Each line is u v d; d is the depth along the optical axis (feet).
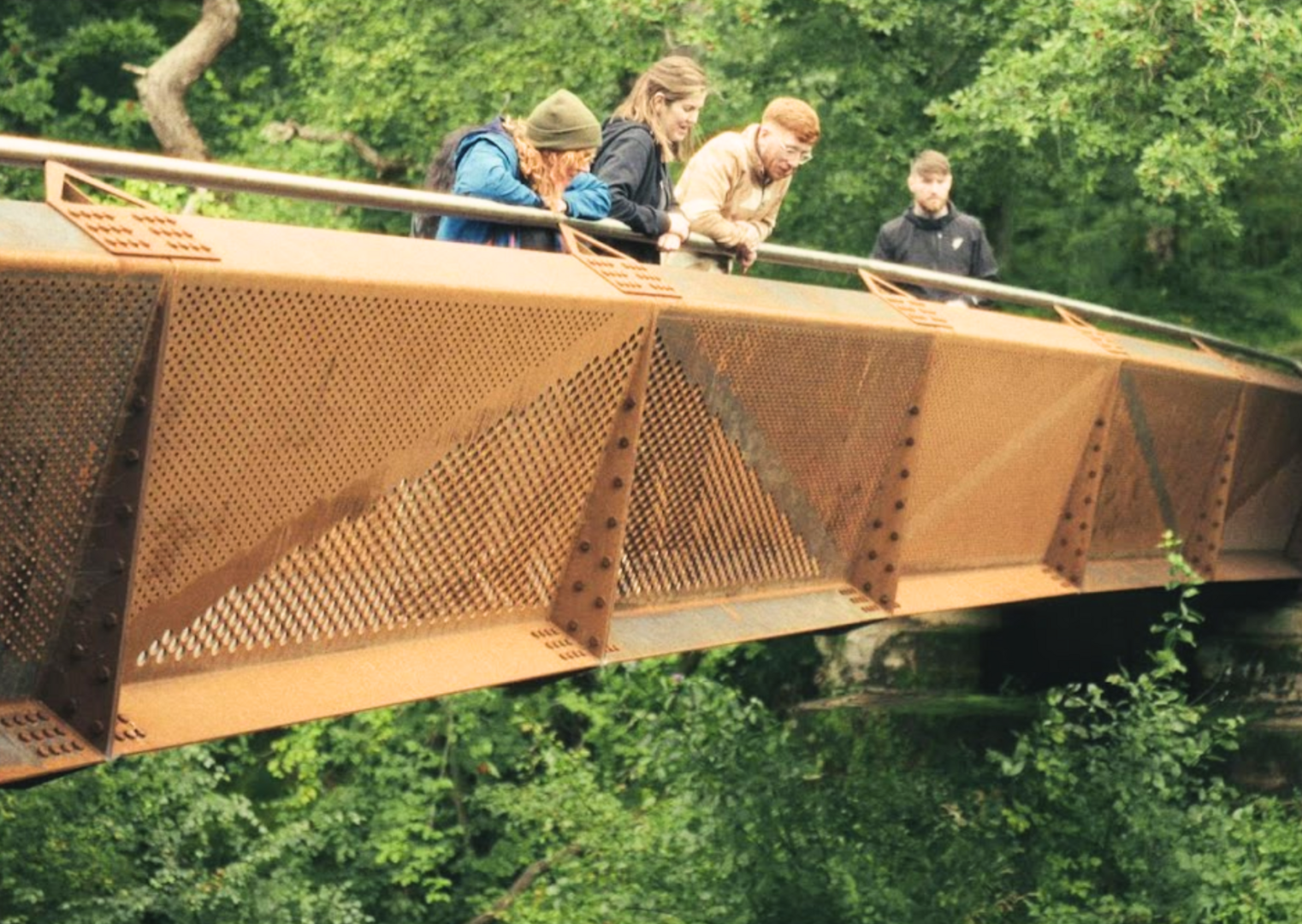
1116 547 34.22
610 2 47.78
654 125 21.02
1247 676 41.81
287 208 58.08
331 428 16.35
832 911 33.91
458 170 19.03
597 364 19.11
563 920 36.01
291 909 43.57
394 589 17.81
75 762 14.35
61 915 39.52
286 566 16.60
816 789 35.55
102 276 13.47
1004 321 28.25
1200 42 41.29
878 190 49.42
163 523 15.23
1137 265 61.41
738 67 50.08
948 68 50.39
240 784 53.78
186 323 14.46
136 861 41.91
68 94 72.02
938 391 25.84
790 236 51.70
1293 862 34.68
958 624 44.50
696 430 21.24
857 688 45.11
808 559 24.23
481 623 19.08
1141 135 43.29
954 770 37.40
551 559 19.81
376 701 17.25
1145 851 34.22
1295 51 39.86
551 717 54.03
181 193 54.90
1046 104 42.98
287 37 54.80
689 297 20.17
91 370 13.84
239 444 15.55
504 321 17.53
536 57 50.37
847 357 23.24
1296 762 39.75
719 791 34.32
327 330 15.75
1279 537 41.75
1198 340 36.88
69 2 71.36
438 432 17.57
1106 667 43.11
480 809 52.19
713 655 46.93
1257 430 38.70
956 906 34.06
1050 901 33.83
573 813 40.83
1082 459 31.50
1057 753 35.19
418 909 50.98
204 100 68.74
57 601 14.47
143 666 15.53
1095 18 40.78
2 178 61.31
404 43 50.90
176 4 74.43
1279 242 61.05
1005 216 55.06
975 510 28.50
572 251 19.12
